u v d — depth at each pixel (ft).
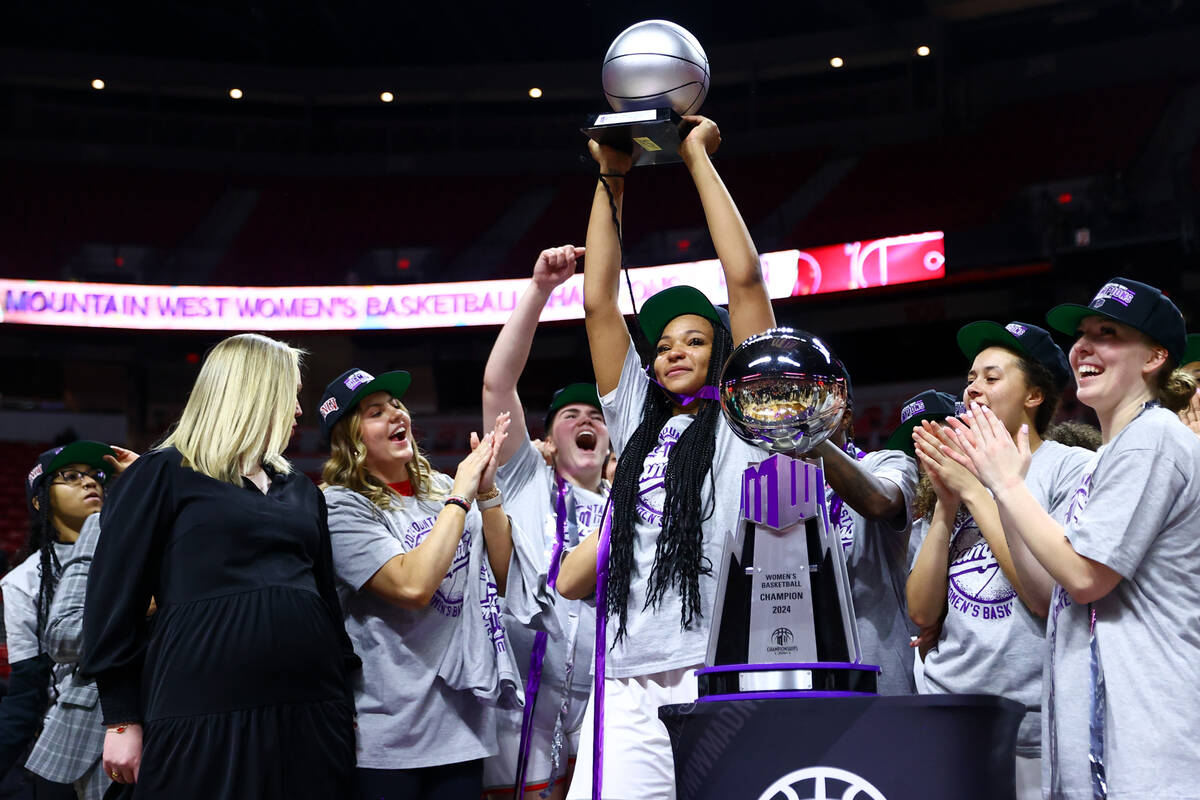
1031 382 8.23
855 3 59.06
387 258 62.49
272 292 57.52
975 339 8.69
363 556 8.48
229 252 62.03
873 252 49.65
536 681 9.93
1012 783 5.61
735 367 6.01
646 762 6.61
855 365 55.67
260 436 7.50
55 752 9.73
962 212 56.03
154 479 7.21
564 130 66.74
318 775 7.03
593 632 10.53
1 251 60.13
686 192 62.64
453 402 60.95
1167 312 6.63
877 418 51.47
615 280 7.77
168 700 6.82
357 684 8.52
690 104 7.20
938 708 5.28
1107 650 6.13
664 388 7.22
